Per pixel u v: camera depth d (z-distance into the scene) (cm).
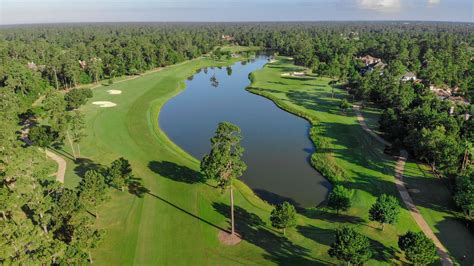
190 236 4966
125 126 9538
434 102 10294
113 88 14350
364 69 18325
